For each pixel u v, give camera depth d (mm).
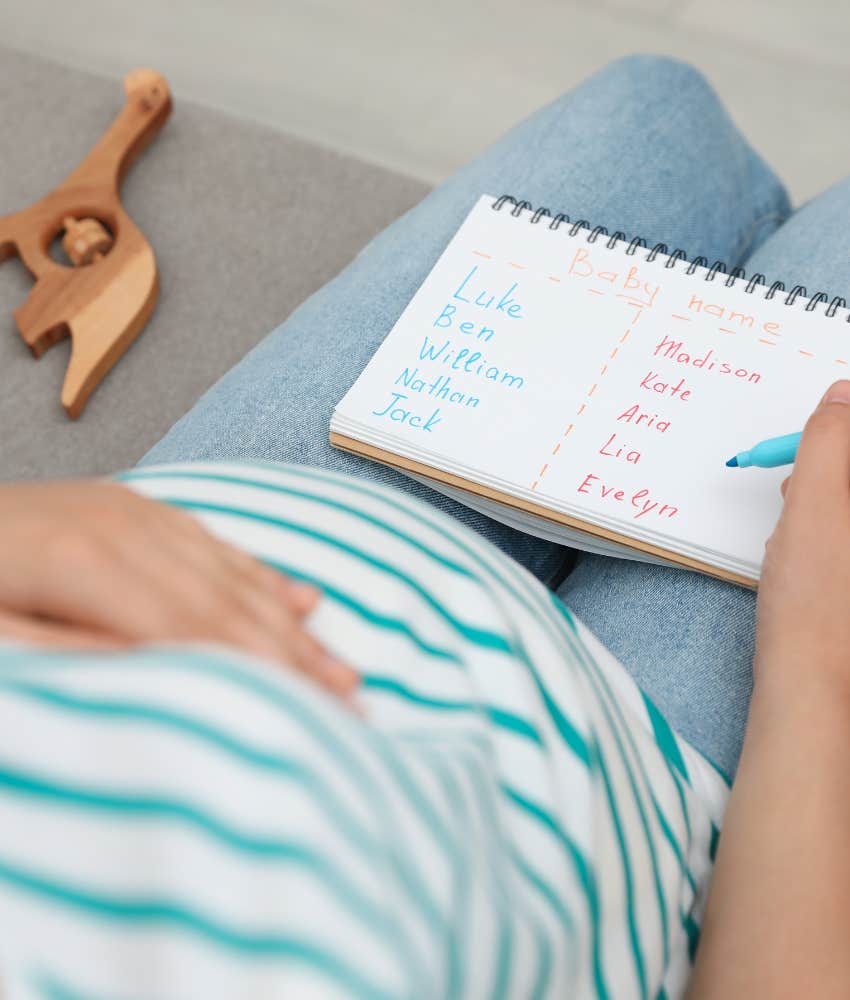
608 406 678
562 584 753
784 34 1799
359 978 255
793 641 535
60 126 1291
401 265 770
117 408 1117
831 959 441
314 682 339
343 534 420
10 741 271
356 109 1727
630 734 476
